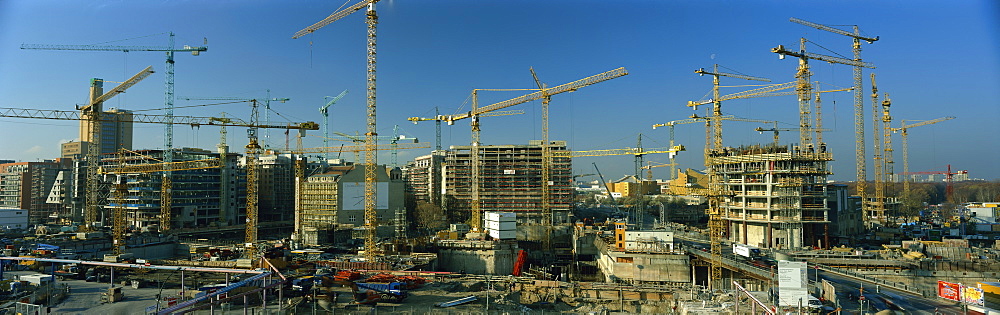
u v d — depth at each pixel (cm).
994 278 15162
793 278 9788
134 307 11438
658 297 14150
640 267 17912
